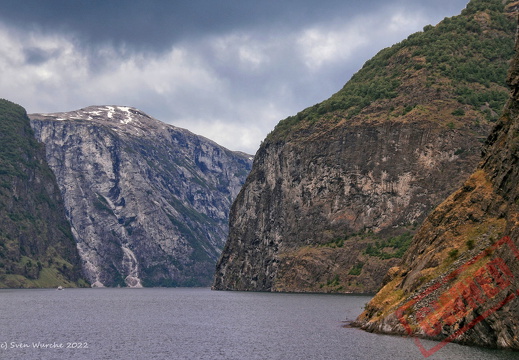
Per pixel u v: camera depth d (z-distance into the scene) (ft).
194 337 342.23
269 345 304.30
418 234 370.32
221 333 361.30
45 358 274.57
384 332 314.14
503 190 318.04
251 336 342.85
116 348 302.04
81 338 341.41
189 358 271.08
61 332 372.17
